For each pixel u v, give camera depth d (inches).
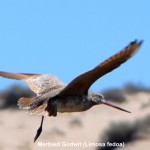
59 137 2041.1
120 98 2792.8
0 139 2052.2
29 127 2255.2
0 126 2287.2
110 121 2118.6
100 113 2428.6
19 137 2089.1
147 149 1769.2
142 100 2810.0
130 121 1939.0
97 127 2204.7
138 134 1849.2
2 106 2647.6
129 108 2588.6
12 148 1959.9
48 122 2293.3
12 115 2496.3
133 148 1764.3
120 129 1863.9
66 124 2253.9
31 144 1999.3
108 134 1875.0
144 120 1924.2
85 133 2095.2
